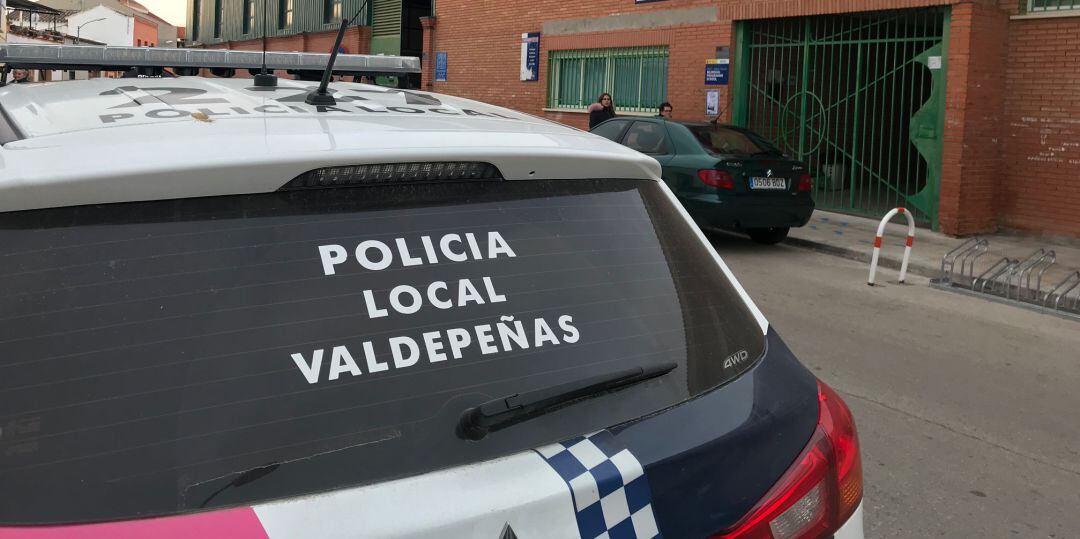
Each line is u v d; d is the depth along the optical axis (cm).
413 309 166
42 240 149
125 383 144
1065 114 1088
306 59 349
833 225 1188
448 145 183
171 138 172
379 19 2255
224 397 148
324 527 138
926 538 369
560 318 180
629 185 214
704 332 198
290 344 155
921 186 1416
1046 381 586
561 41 1695
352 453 149
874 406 527
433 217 177
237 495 140
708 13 1417
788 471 178
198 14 3350
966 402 539
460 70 1967
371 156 171
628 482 159
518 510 148
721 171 972
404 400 157
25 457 136
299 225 165
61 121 190
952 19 1107
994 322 742
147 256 153
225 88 251
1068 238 1100
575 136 221
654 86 1542
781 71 1369
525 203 191
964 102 1102
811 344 656
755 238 1112
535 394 164
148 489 138
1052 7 1085
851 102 1370
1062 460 455
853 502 190
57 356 143
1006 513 394
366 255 167
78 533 131
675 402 179
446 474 151
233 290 155
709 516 166
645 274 200
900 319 740
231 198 162
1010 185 1151
